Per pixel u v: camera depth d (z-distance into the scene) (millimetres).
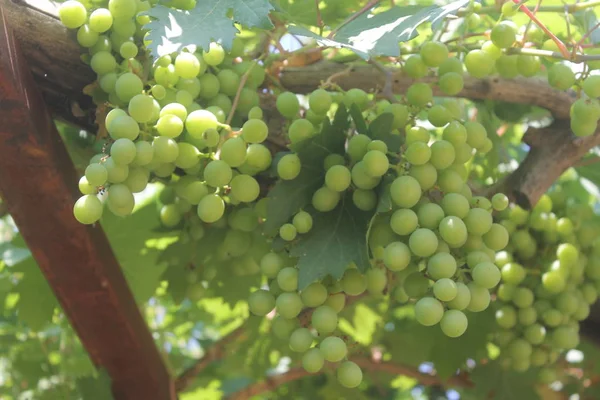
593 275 988
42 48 831
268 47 940
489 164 1042
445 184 792
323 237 800
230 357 1281
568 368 1253
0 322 1197
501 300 978
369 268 781
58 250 865
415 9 855
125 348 963
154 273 1081
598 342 1072
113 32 830
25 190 826
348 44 838
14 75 787
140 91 793
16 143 801
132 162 748
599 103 830
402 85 940
